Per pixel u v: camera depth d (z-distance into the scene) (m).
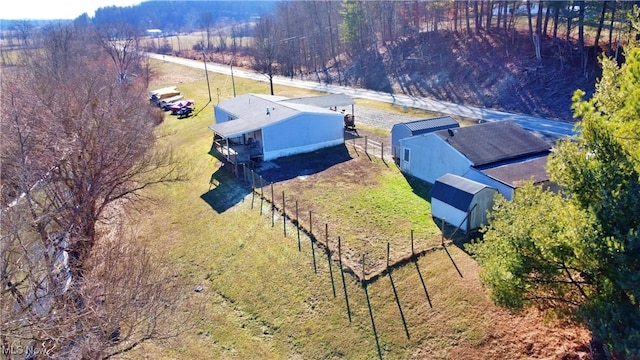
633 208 7.28
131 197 23.59
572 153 8.53
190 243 20.00
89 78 27.36
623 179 7.53
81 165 16.72
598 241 7.38
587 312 7.90
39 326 9.17
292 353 13.43
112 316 10.56
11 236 10.40
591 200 8.25
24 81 23.20
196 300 16.23
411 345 12.67
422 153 23.25
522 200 9.93
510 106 37.59
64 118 17.12
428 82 47.38
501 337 11.98
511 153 20.77
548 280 8.83
